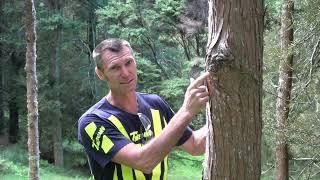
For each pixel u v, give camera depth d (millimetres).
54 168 22969
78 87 24984
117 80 2564
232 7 2305
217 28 2340
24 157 22219
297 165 10258
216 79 2312
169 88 19391
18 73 25734
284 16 8812
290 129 8273
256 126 2377
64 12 24594
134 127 2619
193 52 22234
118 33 21109
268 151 10086
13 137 26422
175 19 20766
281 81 8875
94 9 24250
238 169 2361
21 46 24484
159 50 22547
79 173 23719
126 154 2453
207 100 2252
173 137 2260
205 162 2480
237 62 2301
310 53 8914
